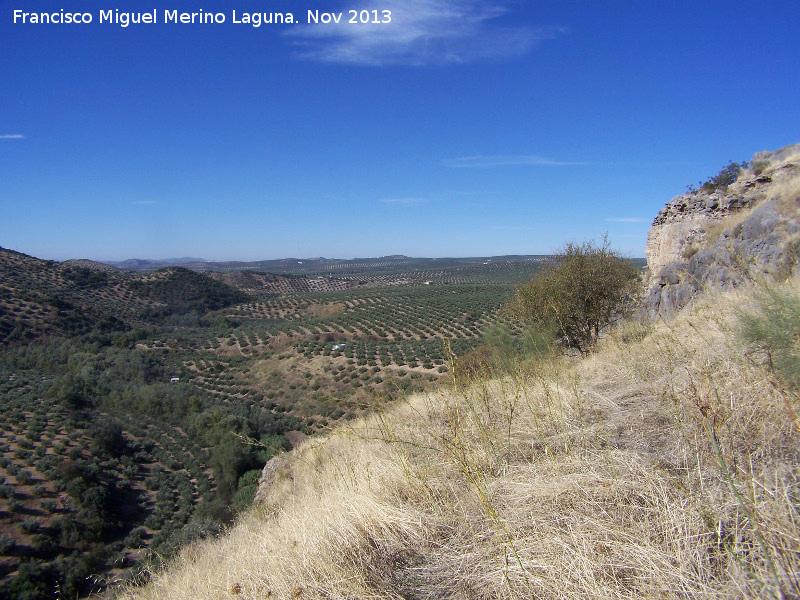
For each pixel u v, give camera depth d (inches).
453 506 119.9
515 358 222.7
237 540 183.3
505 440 150.3
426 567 101.3
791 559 73.8
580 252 482.6
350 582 99.7
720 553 81.8
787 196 425.4
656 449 123.5
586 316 454.6
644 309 501.0
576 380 187.5
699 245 563.8
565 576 84.8
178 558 205.2
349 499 137.6
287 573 112.7
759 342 139.4
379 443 195.2
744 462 102.5
